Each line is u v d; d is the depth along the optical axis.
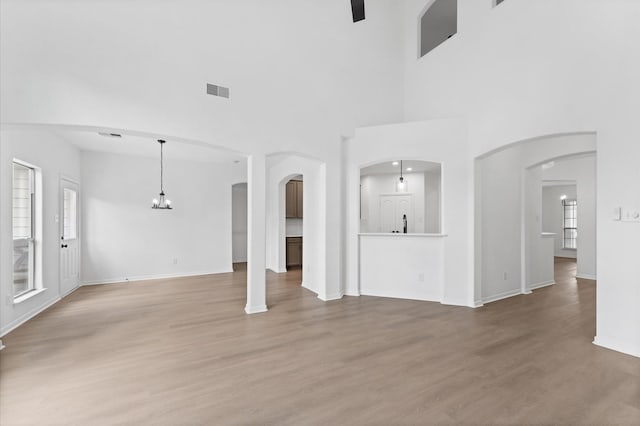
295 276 6.99
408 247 4.96
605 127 3.06
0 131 3.33
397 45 5.89
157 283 6.16
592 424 1.89
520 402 2.12
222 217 7.43
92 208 6.02
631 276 2.88
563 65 3.40
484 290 4.79
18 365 2.69
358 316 4.05
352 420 1.94
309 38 4.82
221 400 2.16
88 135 4.90
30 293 4.11
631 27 2.88
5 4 2.88
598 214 3.10
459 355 2.87
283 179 7.16
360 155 5.18
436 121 4.73
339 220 5.07
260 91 4.34
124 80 3.37
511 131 3.98
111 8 3.32
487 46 4.35
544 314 4.13
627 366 2.63
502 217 5.09
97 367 2.65
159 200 6.57
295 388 2.31
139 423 1.92
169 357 2.85
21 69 2.92
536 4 3.69
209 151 6.07
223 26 4.05
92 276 6.04
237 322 3.83
